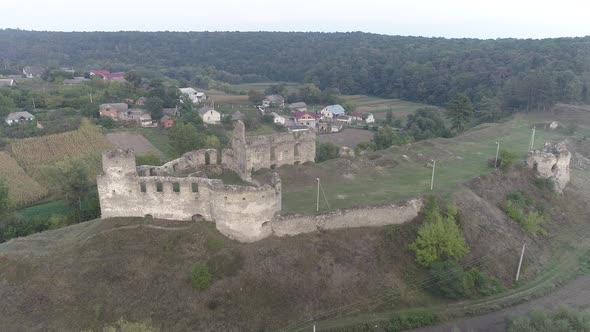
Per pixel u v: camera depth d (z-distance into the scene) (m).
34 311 35.12
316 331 34.78
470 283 40.19
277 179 43.28
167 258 38.31
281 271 38.28
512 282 42.09
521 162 61.41
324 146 80.50
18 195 66.94
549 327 31.31
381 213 44.28
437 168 60.25
